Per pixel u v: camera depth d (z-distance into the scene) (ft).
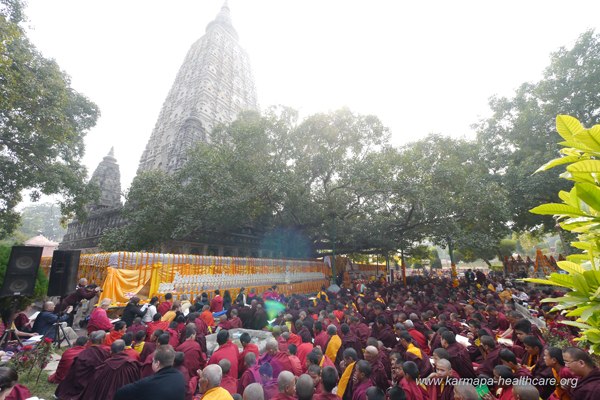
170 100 177.68
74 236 134.92
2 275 31.96
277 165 75.77
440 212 66.49
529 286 68.64
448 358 16.48
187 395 15.66
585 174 9.62
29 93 48.93
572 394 12.98
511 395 14.14
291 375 13.85
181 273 45.91
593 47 82.84
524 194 79.05
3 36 37.47
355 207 80.43
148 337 23.94
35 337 26.20
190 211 70.13
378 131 78.89
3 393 12.70
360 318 31.35
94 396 16.30
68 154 73.36
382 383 17.34
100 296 36.60
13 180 64.18
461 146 79.87
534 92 92.58
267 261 66.59
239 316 36.68
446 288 63.41
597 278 10.33
